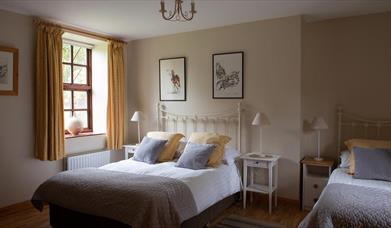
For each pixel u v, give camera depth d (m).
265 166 3.67
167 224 2.52
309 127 4.13
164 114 4.92
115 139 4.89
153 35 4.87
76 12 3.67
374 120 3.76
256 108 4.09
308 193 3.69
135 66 5.20
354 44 3.85
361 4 3.39
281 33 3.88
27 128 3.81
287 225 3.25
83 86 4.95
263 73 4.02
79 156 4.36
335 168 3.82
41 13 3.72
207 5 3.41
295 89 3.82
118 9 3.56
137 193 2.56
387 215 2.04
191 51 4.60
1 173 3.56
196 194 2.94
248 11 3.64
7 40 3.59
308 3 3.35
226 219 3.42
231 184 3.66
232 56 4.23
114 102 4.88
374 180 2.98
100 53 4.99
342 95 3.94
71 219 3.01
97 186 2.78
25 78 3.77
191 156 3.57
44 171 4.01
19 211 3.65
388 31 3.66
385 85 3.70
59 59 4.01
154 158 3.88
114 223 2.71
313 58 4.08
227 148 4.00
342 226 2.10
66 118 4.72
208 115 4.49
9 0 3.26
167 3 3.35
